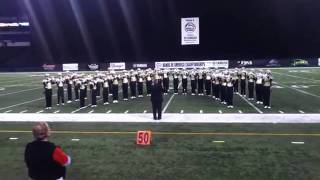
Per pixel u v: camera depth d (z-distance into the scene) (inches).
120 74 992.2
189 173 331.9
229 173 330.3
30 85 1256.8
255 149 405.4
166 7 1988.2
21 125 557.0
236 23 1962.4
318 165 349.1
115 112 663.1
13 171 346.9
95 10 2034.9
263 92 717.3
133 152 401.1
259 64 1844.2
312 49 1925.4
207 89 910.4
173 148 413.4
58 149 196.9
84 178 324.8
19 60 2161.7
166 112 652.7
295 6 1899.6
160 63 1825.8
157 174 330.6
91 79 839.7
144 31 2036.2
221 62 1802.4
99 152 403.2
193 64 1797.5
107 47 2075.5
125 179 319.9
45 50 2119.8
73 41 2086.6
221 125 533.6
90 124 554.6
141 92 917.2
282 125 528.7
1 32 2223.2
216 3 1947.6
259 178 316.8
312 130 494.3
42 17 2070.6
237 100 807.1
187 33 1931.6
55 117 619.5
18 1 2110.0
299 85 1100.5
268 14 1931.6
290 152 392.8
